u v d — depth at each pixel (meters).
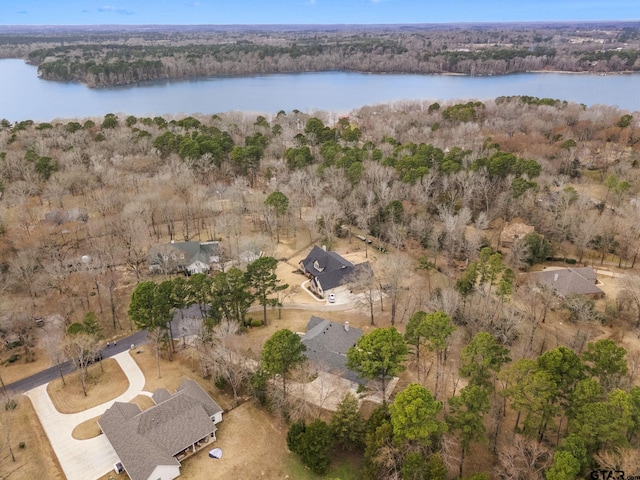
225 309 68.94
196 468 49.66
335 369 61.19
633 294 72.31
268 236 103.62
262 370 57.44
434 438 46.19
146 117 186.50
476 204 109.44
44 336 68.06
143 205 98.81
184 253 91.19
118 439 50.28
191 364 66.12
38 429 54.81
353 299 82.50
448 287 77.06
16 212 98.81
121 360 67.19
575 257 96.00
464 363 57.25
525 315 70.12
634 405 42.75
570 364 47.03
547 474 40.62
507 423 53.06
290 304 82.00
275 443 53.03
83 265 83.62
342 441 51.00
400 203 100.56
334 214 103.62
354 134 155.88
